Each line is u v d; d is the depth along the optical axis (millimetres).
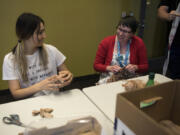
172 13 1797
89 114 960
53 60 1495
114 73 1619
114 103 1113
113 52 1764
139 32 3172
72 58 2914
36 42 1299
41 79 1430
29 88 1219
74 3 2615
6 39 2371
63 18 2621
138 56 1814
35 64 1390
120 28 1620
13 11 2295
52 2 2471
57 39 2693
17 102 1100
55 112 1001
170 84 842
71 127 797
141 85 1226
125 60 1754
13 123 909
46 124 794
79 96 1176
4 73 1320
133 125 625
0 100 2434
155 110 858
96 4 2773
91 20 2834
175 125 877
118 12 2998
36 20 1248
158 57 3840
